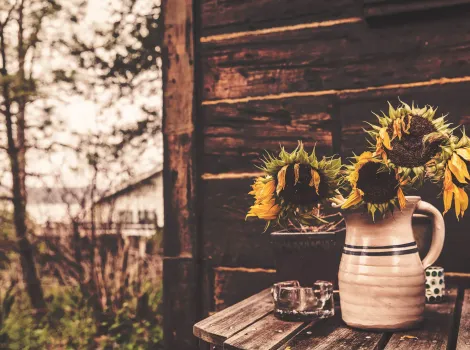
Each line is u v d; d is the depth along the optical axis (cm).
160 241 462
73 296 446
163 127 225
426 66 189
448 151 111
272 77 211
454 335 130
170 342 221
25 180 491
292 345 115
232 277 214
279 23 210
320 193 123
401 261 122
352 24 200
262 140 211
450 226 183
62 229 479
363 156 116
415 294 122
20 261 492
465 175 110
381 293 121
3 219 498
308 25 206
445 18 188
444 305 148
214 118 219
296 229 165
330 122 201
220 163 217
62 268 477
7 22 486
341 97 200
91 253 463
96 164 475
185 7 223
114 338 390
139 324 396
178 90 223
